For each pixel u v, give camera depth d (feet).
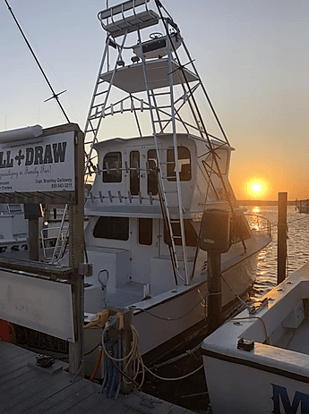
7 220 40.68
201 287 20.11
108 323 11.01
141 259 23.61
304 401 9.10
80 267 11.67
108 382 11.05
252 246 30.45
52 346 15.30
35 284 12.78
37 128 12.25
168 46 20.79
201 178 24.08
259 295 40.01
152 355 16.70
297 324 16.22
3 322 15.56
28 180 13.17
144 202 24.41
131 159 25.34
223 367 10.44
